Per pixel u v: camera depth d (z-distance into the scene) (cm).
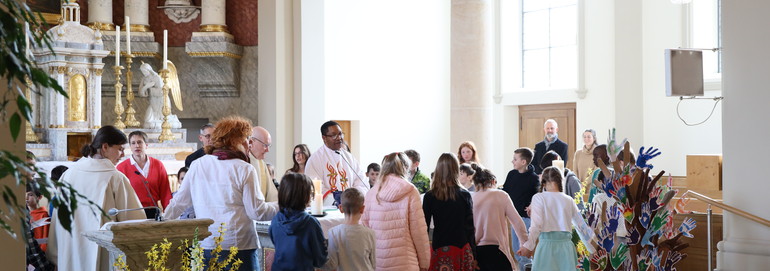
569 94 1409
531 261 793
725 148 595
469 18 1131
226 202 505
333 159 729
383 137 1449
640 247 482
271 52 1229
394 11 1469
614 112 1335
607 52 1352
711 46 1244
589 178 920
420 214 576
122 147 522
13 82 184
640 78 1300
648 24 1296
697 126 1239
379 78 1443
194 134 1356
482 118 1138
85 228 499
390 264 571
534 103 1472
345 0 1388
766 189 575
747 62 582
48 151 1008
